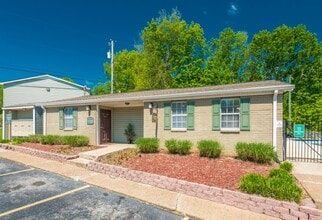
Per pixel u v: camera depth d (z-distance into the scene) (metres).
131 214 5.33
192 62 32.03
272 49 30.47
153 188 7.11
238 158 9.77
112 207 5.71
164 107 12.47
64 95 29.66
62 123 16.41
